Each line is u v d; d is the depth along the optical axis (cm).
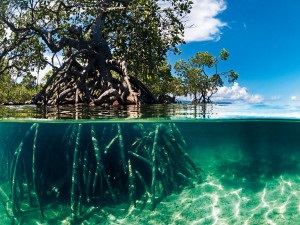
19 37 1928
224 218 726
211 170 1251
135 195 744
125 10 1812
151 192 741
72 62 1778
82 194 750
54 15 1903
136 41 2052
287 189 961
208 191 870
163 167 783
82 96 1574
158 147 792
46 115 954
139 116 903
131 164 764
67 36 1841
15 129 855
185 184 831
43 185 768
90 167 768
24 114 997
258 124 1124
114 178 780
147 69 2175
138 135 835
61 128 959
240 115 962
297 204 818
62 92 1591
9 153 834
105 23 2058
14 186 739
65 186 786
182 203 763
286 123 1088
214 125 1153
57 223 694
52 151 784
